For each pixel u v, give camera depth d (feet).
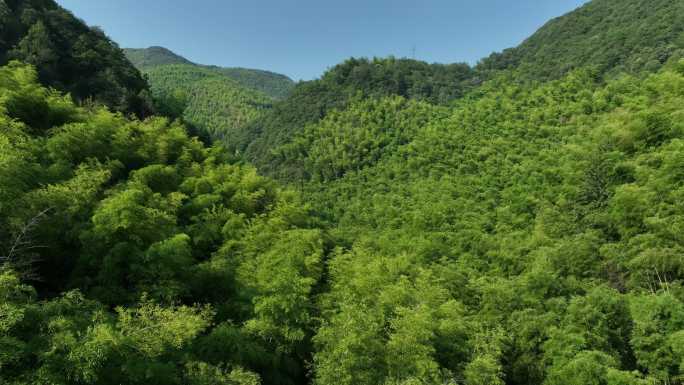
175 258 62.13
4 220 52.80
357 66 557.74
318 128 430.20
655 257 79.46
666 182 96.84
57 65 159.53
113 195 74.69
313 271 91.50
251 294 71.05
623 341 70.44
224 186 115.03
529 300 86.53
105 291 57.82
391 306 74.59
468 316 90.12
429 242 145.79
